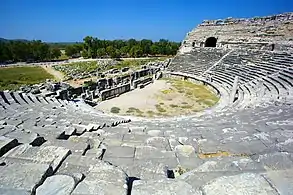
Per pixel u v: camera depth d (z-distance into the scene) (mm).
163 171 4777
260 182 3291
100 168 3848
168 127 10719
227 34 47562
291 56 29891
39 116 12367
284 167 4109
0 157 4422
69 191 3240
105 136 8188
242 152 6141
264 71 28703
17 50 99562
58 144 6418
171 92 33125
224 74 35688
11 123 10047
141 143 7414
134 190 3250
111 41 132375
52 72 69250
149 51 116625
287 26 38594
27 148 4715
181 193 3160
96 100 29422
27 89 28234
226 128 9055
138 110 25391
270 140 6711
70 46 126000
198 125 10875
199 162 5547
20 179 3500
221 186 3234
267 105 15250
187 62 47969
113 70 57156
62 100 24938
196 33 53938
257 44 39750
